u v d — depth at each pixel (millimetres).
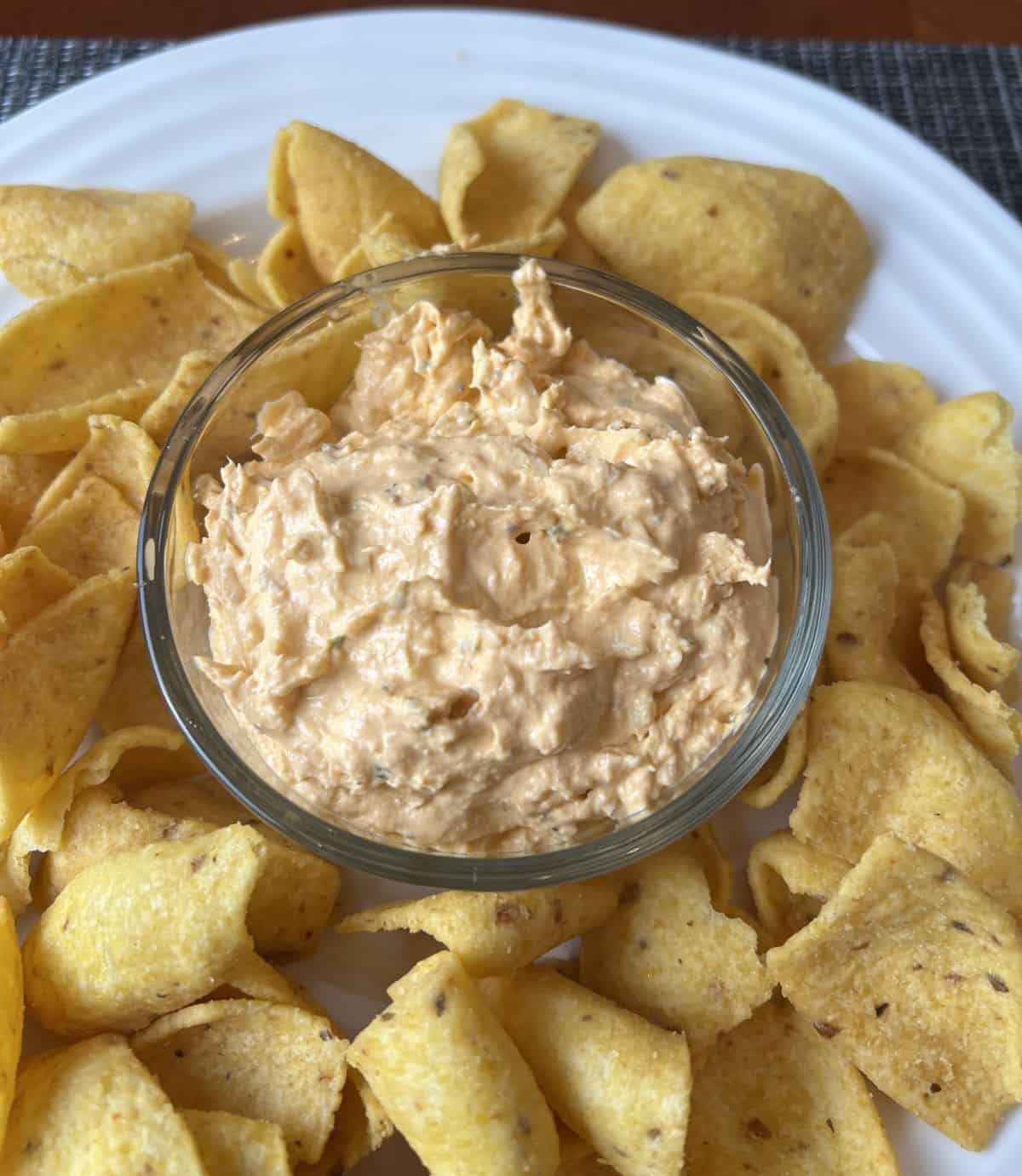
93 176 200
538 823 142
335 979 161
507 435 151
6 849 158
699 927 153
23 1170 138
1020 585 185
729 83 210
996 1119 153
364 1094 146
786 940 157
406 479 144
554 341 161
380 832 144
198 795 168
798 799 161
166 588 155
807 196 193
